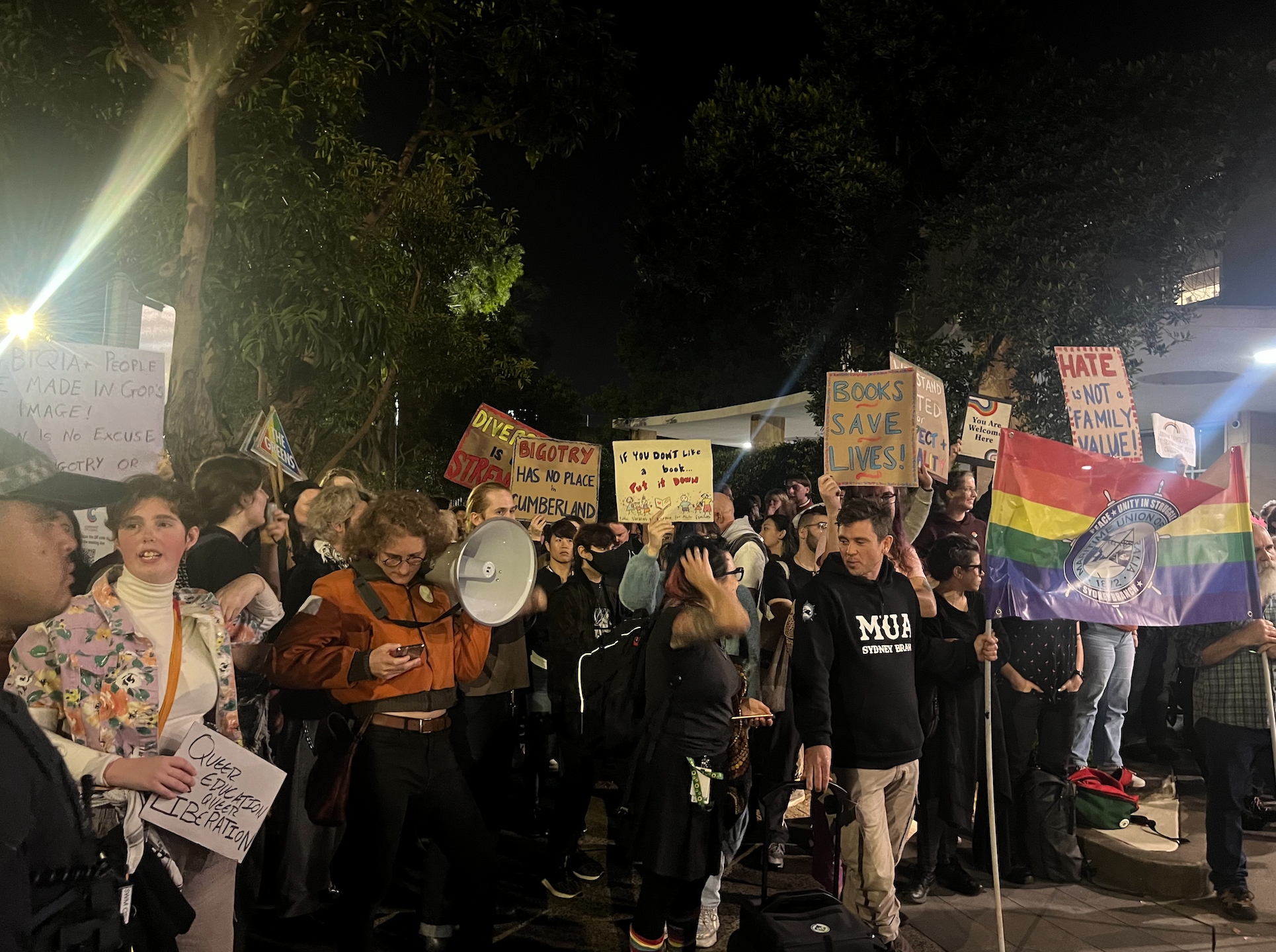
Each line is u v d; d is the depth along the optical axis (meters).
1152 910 5.43
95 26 9.74
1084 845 6.02
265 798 3.14
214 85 9.29
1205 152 12.98
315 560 4.77
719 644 4.35
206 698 3.17
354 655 3.67
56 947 2.03
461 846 3.93
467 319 23.00
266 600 3.84
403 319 15.84
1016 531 4.66
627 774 4.27
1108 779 6.50
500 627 4.96
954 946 4.93
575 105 13.33
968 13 18.28
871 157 19.09
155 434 4.05
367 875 3.78
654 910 4.14
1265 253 13.24
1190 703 6.26
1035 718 5.86
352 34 11.19
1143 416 16.56
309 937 4.81
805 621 4.57
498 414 7.44
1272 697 5.44
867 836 4.53
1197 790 7.55
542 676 6.34
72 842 1.98
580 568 5.84
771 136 19.94
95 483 2.61
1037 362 13.54
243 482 4.25
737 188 20.66
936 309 15.44
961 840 6.53
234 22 9.05
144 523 3.04
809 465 18.97
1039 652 5.82
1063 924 5.21
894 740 4.59
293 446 15.48
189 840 3.11
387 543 3.87
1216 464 4.92
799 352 19.17
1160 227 13.02
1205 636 5.62
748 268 22.91
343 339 11.09
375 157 15.15
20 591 2.39
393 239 17.20
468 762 4.79
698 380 34.50
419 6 10.96
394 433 21.02
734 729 4.76
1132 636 7.45
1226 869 5.41
